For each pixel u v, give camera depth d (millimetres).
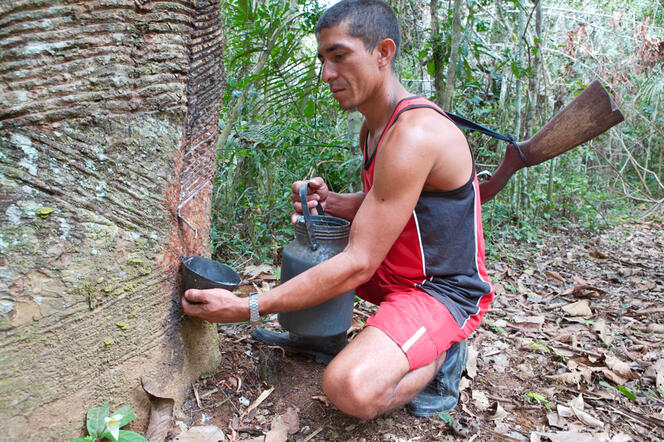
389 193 1443
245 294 2465
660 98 7922
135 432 1305
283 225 3375
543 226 5004
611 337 2342
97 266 1227
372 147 1744
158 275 1420
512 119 5363
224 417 1556
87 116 1164
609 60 6883
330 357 1875
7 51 1000
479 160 5078
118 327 1305
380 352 1421
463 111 4703
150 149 1328
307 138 3453
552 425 1637
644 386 1948
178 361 1551
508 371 1994
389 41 1497
